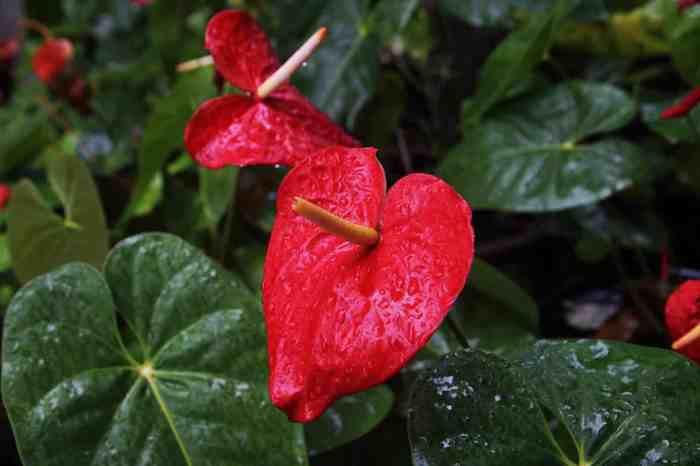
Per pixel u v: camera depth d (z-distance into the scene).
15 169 1.38
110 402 0.76
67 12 1.95
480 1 1.02
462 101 1.14
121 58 1.80
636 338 1.00
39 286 0.77
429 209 0.67
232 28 0.80
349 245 0.69
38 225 0.96
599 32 1.13
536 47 0.97
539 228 1.11
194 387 0.77
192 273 0.79
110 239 1.09
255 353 0.77
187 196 1.11
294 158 0.77
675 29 1.00
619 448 0.70
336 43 1.07
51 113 1.53
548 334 1.03
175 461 0.74
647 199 1.05
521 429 0.71
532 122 1.00
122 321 0.83
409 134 1.21
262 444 0.75
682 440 0.70
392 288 0.66
